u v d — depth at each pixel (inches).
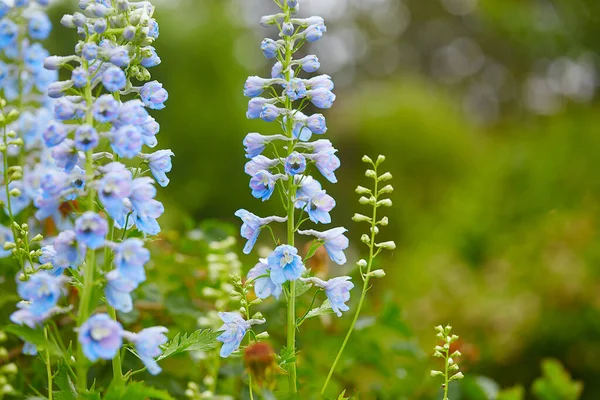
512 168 432.8
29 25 161.2
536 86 1240.2
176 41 546.9
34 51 165.8
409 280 377.1
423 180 749.9
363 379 185.0
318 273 168.9
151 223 103.3
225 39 564.7
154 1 535.5
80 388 96.3
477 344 313.0
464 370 174.6
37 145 166.4
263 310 161.6
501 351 309.4
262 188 114.2
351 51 1531.7
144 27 105.6
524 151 442.0
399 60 1524.4
